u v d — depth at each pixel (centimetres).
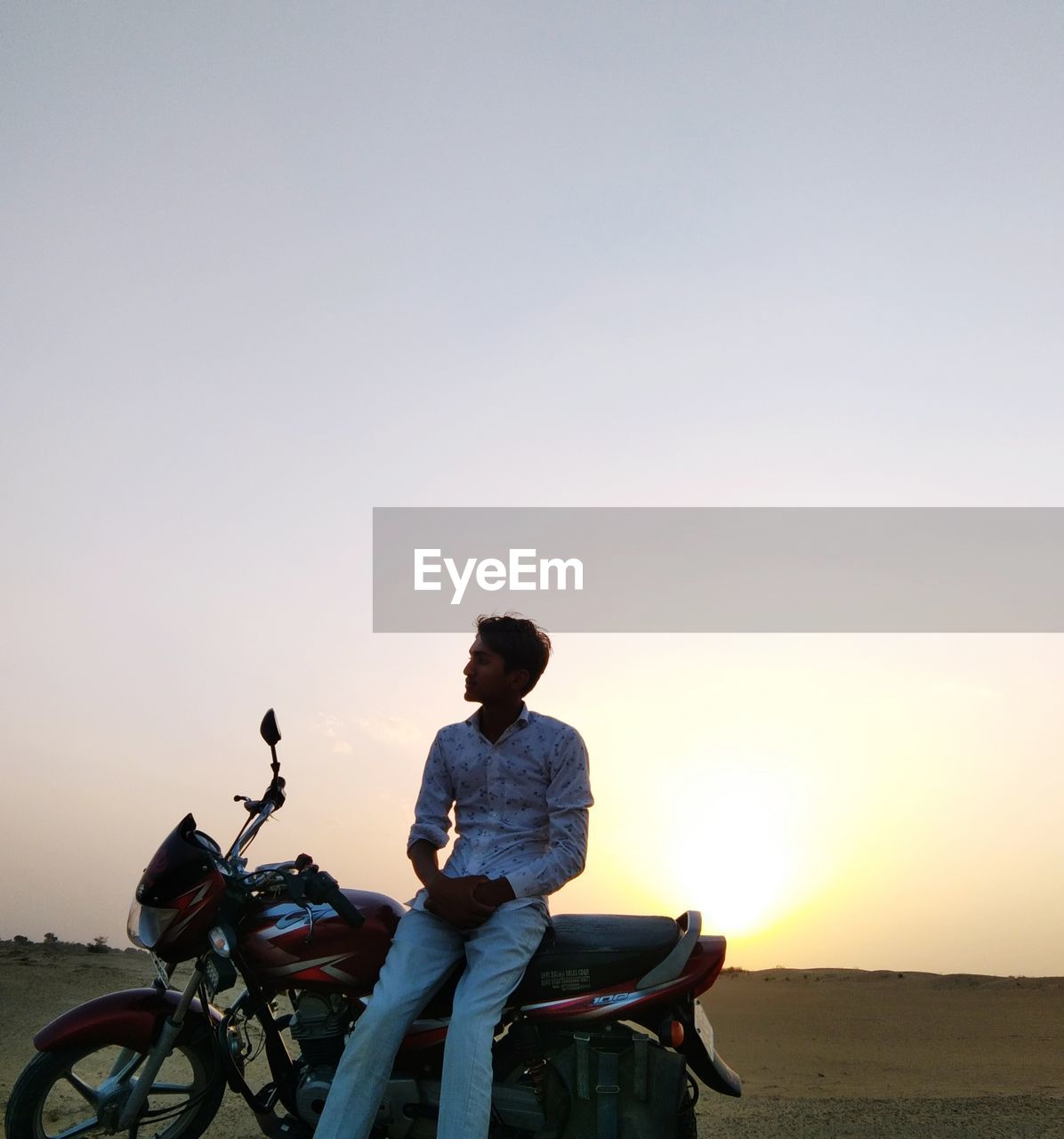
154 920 450
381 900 466
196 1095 477
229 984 441
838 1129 587
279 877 453
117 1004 458
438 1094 431
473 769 463
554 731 459
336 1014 449
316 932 447
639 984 437
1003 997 1357
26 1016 809
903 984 1528
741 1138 570
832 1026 1085
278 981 446
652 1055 434
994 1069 835
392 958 434
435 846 465
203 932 449
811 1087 743
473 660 464
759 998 1366
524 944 430
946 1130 585
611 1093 429
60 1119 551
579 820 450
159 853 455
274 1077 456
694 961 441
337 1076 418
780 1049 931
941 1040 991
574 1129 430
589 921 458
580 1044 436
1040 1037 1012
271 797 470
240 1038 464
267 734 472
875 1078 792
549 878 434
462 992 419
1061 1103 652
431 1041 434
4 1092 597
